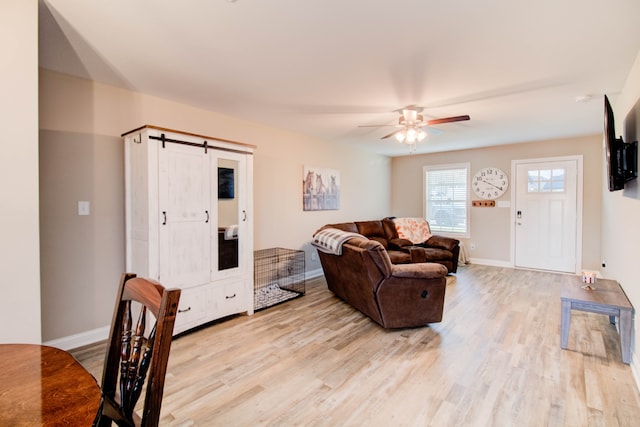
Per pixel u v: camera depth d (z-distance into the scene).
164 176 2.77
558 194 5.46
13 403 0.76
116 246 3.00
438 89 3.05
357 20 1.93
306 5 1.78
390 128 4.63
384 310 3.01
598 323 3.26
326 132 4.91
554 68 2.59
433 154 6.86
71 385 0.84
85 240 2.83
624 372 2.32
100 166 2.91
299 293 4.32
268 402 1.98
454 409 1.92
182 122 3.51
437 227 6.85
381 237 5.95
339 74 2.72
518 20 1.92
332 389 2.12
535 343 2.80
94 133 2.87
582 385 2.16
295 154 4.91
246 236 3.43
